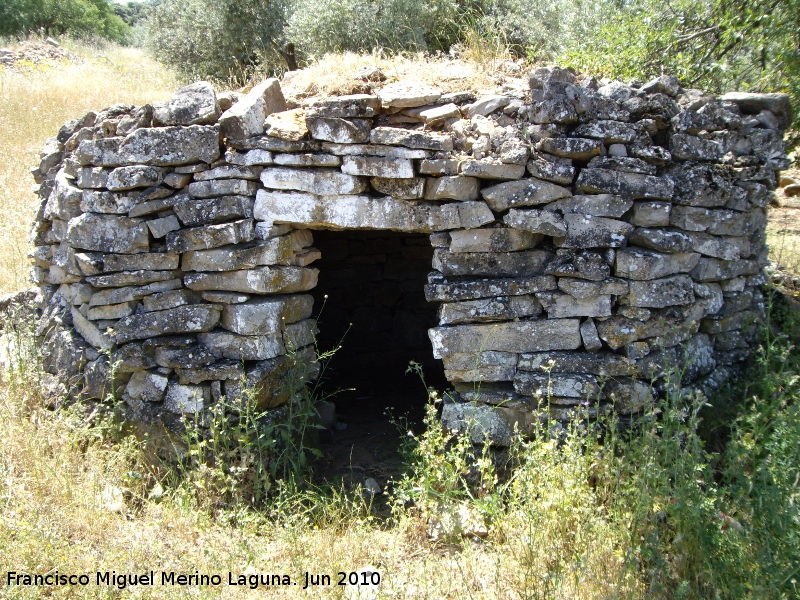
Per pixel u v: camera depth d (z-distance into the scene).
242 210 3.62
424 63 4.45
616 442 3.33
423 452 3.34
